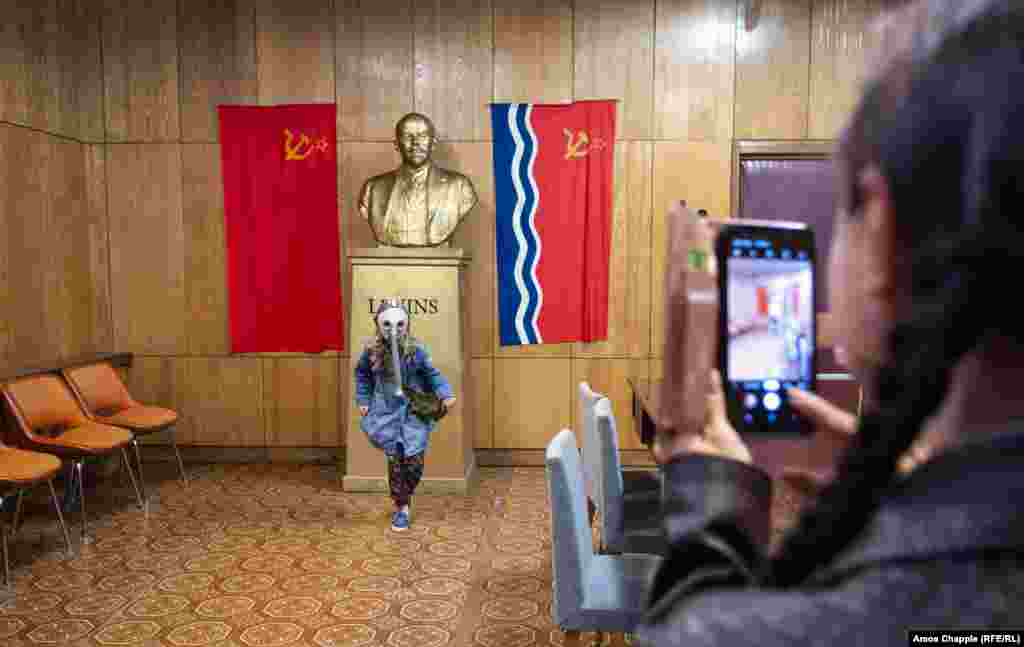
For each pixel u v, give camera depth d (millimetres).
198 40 5730
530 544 4035
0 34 4867
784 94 5539
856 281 274
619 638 2936
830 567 268
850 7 5461
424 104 5676
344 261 5777
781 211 5578
